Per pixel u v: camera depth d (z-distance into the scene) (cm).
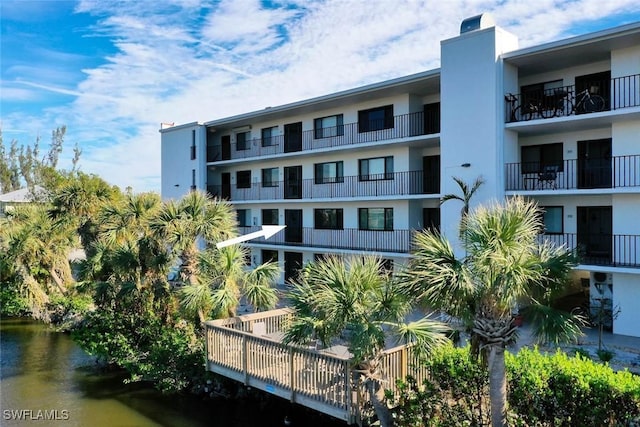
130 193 1920
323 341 764
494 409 647
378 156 2211
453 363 774
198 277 1308
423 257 652
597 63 1588
